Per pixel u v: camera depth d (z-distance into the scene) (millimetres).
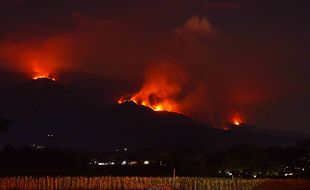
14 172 86062
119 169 103688
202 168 116000
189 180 80250
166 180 80000
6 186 68625
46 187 72188
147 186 78812
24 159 104188
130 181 78375
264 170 121188
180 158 113125
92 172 94500
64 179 74562
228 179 82188
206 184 79312
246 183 80562
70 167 103875
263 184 75250
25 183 70312
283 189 68562
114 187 78250
